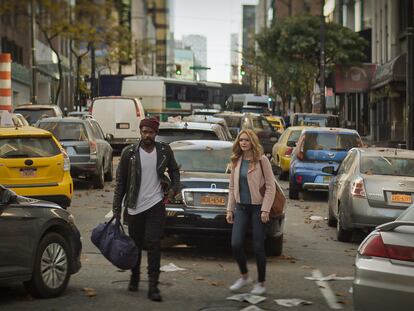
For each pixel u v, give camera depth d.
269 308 8.18
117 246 8.35
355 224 12.52
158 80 50.38
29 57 56.56
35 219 8.24
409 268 6.39
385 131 48.81
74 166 19.92
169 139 15.34
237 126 32.22
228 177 10.98
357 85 52.47
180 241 12.64
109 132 33.34
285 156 23.89
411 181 12.43
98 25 49.09
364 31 58.31
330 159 19.22
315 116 34.31
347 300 8.63
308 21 54.75
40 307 8.02
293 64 55.69
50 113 30.66
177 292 8.88
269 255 11.51
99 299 8.45
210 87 57.59
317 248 12.45
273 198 8.77
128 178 8.52
